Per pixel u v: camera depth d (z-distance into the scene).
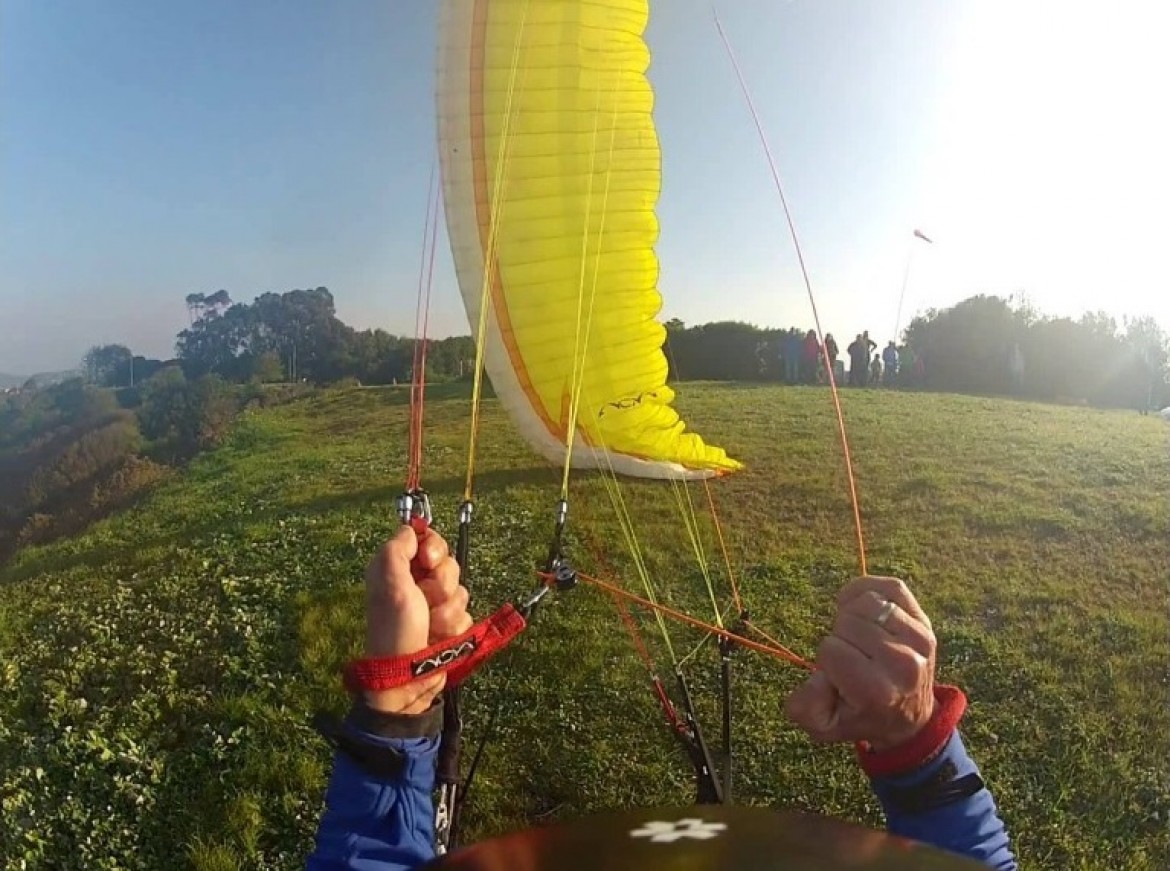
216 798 7.12
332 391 27.52
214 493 15.90
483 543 11.32
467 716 7.94
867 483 12.87
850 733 1.67
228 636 9.37
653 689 8.05
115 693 8.49
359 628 9.30
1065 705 7.45
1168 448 13.88
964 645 8.41
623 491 12.89
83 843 6.73
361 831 1.68
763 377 26.95
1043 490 12.16
